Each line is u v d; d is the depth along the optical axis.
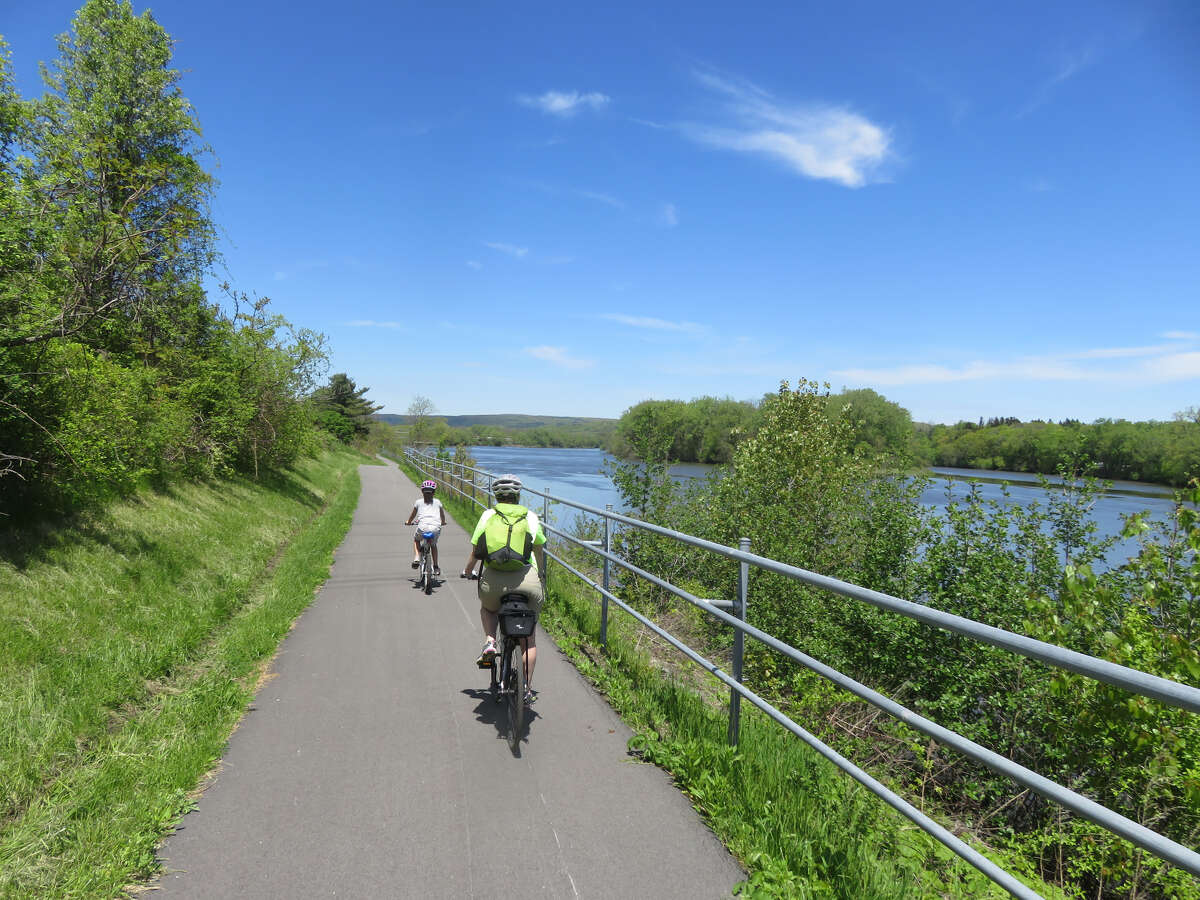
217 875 2.94
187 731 4.40
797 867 2.99
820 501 9.35
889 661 5.85
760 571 7.22
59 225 6.73
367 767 3.99
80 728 4.35
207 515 11.30
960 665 5.39
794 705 5.22
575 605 7.73
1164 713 3.75
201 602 7.43
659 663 6.23
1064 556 6.41
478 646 6.59
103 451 8.18
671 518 11.07
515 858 3.08
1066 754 4.36
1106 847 3.61
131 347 11.67
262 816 3.44
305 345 19.47
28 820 3.32
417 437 64.88
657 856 3.12
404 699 5.13
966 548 6.39
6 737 4.02
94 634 5.75
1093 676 1.87
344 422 60.22
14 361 6.67
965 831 3.90
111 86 15.80
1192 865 1.58
